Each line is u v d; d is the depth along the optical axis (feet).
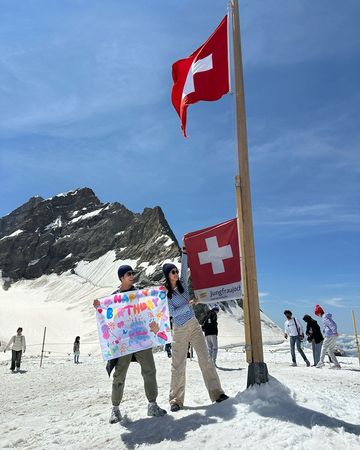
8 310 419.13
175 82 28.19
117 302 21.72
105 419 22.02
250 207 21.81
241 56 23.81
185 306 21.80
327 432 15.60
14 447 18.97
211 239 22.24
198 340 21.53
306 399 19.08
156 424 18.70
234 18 24.29
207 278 22.08
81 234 619.67
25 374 54.19
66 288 504.02
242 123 22.65
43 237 627.46
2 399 33.32
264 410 17.76
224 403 19.48
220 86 24.67
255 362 20.36
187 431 17.24
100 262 549.54
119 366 21.07
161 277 387.75
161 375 39.52
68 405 28.17
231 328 329.72
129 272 22.56
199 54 25.98
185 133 26.43
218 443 15.66
